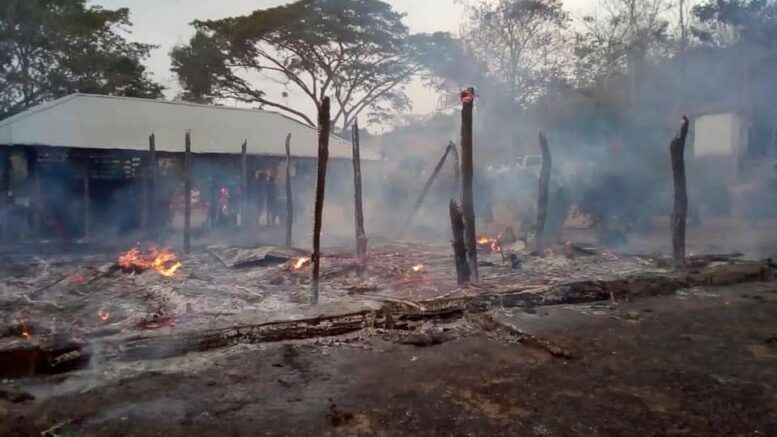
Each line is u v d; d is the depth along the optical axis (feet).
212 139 64.49
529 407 14.79
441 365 18.10
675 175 31.81
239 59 111.34
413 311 22.86
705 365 17.93
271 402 15.16
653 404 14.97
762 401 15.07
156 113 66.49
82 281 31.07
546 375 17.13
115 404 15.05
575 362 18.29
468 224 28.63
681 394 15.62
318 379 16.83
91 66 96.58
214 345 19.57
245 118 73.15
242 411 14.60
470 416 14.26
